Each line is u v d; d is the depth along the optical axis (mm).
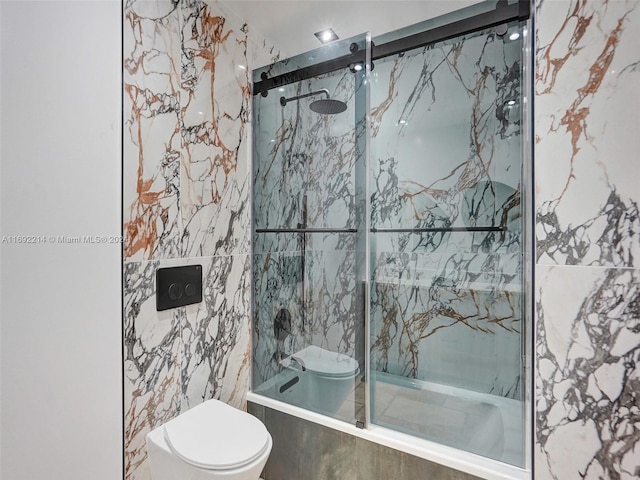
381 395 1580
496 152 1406
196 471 1063
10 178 939
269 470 1668
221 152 1571
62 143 1036
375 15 1551
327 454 1518
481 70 1431
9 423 951
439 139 1530
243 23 1655
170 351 1347
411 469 1333
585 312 1023
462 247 1488
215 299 1548
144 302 1251
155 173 1282
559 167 1051
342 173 1570
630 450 975
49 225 1014
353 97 1533
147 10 1249
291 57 1672
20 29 949
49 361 1018
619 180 976
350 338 1535
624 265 975
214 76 1523
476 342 1450
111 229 1152
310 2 1487
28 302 979
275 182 1726
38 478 1000
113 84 1154
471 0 1396
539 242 1082
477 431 1351
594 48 1002
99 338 1125
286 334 1693
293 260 1684
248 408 1739
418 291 1589
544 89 1069
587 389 1024
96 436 1118
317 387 1597
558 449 1064
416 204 1588
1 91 915
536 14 1081
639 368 963
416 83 1572
